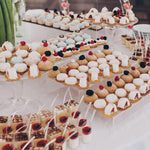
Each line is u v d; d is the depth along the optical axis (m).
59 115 2.68
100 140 2.46
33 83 3.41
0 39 3.67
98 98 2.87
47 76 3.28
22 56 3.26
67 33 4.36
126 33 4.78
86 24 4.69
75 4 8.42
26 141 2.33
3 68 2.89
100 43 4.03
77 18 5.00
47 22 4.88
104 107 2.68
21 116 2.65
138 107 2.89
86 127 2.47
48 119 2.63
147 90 3.00
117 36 4.68
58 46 3.90
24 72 2.95
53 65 3.25
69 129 2.45
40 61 3.10
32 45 3.46
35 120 2.57
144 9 8.09
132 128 2.62
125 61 3.41
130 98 2.83
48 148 2.29
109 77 3.12
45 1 9.01
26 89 3.26
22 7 4.34
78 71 3.21
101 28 4.94
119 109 2.68
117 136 2.52
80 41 4.02
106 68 3.13
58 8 8.68
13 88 3.25
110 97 2.77
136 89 2.91
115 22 4.18
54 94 3.17
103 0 7.09
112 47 4.16
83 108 2.82
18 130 2.46
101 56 3.59
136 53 3.83
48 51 3.19
